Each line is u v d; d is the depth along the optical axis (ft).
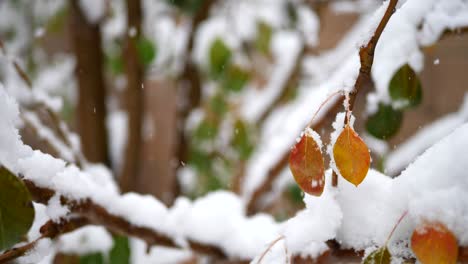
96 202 3.11
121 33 7.48
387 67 3.22
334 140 2.60
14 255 2.73
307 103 5.27
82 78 7.45
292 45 7.97
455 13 3.14
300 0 7.41
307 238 2.85
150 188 9.92
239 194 7.58
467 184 2.55
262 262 2.86
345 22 9.21
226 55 6.63
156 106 9.89
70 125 9.03
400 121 3.45
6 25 8.07
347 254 2.81
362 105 3.96
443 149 2.63
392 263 2.61
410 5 3.17
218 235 3.49
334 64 6.57
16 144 2.38
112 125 8.63
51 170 2.89
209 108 7.86
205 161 8.05
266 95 8.02
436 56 8.44
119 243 4.05
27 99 4.25
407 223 2.62
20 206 2.35
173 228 3.39
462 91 8.39
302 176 2.49
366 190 2.76
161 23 7.51
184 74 7.75
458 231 2.50
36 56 8.51
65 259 4.13
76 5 7.21
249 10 7.50
